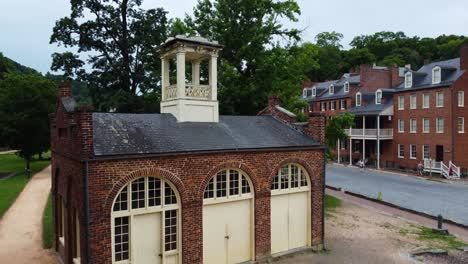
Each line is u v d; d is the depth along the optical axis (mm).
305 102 26828
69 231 12180
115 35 31438
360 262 14062
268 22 26312
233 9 25359
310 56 28062
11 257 14258
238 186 13336
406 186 31578
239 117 16547
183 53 14141
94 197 10109
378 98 46031
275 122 17234
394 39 85750
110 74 30688
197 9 26953
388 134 43562
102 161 10227
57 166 13898
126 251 11008
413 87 40531
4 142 38250
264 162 13758
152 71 31391
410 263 14008
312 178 15102
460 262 14195
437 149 38219
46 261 13836
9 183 31750
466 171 36719
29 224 18969
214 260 12867
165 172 11367
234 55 25688
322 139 15398
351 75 57312
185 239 11820
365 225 19328
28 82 39031
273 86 25266
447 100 36688
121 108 29062
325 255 14805
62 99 12859
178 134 12875
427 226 19297
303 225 15242
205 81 25984
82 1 30469
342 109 52406
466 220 20531
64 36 31234
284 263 13828
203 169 12211
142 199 11219
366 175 38156
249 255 13719
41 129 38312
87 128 10023
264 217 13812
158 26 31375
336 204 24344
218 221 12930
